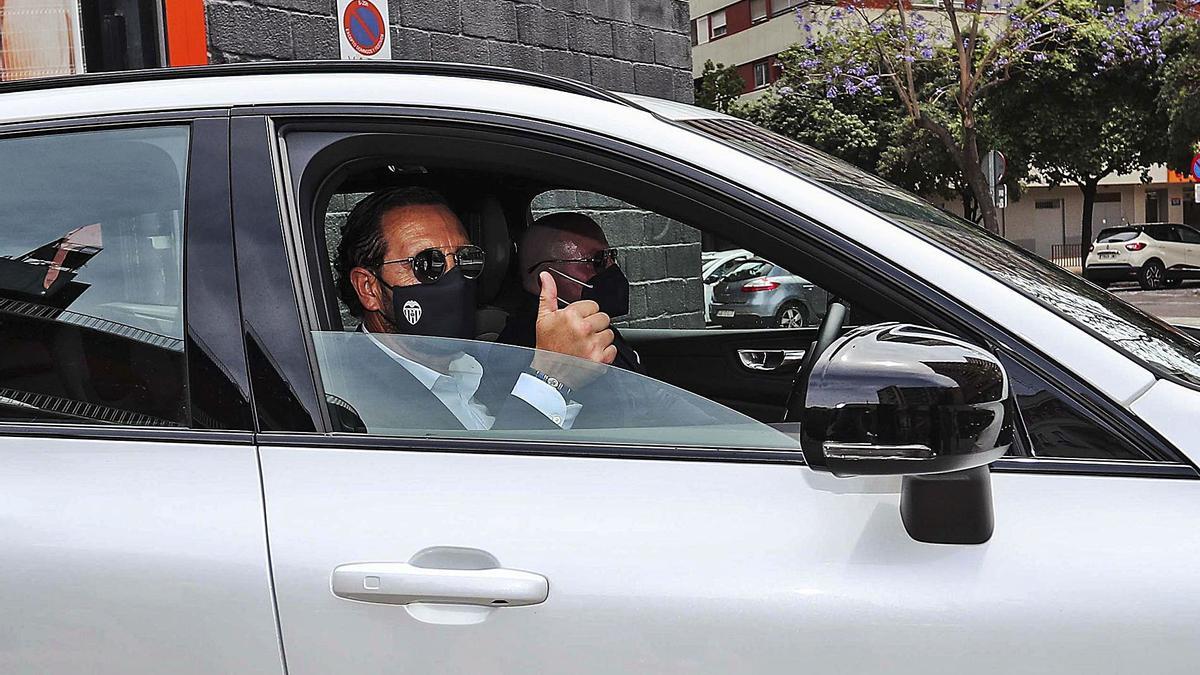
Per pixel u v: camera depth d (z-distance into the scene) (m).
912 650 1.32
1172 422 1.37
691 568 1.38
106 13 4.68
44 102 1.70
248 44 4.97
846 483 1.41
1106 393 1.39
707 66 38.09
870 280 1.45
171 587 1.45
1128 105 29.25
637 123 1.57
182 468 1.51
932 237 1.60
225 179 1.59
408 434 1.55
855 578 1.35
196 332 1.55
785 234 1.48
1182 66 27.56
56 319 1.62
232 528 1.46
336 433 1.52
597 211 2.56
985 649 1.30
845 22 21.95
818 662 1.33
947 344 1.29
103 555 1.47
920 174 31.52
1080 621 1.30
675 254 4.03
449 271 1.91
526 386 1.64
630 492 1.44
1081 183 32.97
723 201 1.50
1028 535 1.34
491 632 1.40
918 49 19.91
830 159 2.01
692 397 1.60
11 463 1.55
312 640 1.42
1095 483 1.36
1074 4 28.03
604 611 1.38
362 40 4.67
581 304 1.82
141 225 1.61
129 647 1.45
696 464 1.46
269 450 1.51
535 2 6.44
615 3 7.09
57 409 1.59
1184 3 23.58
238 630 1.44
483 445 1.51
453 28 5.89
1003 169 17.94
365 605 1.42
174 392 1.55
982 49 20.77
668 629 1.36
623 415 1.61
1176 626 1.28
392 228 1.90
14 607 1.48
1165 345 1.65
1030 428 1.40
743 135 1.82
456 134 1.59
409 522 1.44
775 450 1.47
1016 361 1.41
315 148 1.61
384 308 1.93
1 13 4.72
